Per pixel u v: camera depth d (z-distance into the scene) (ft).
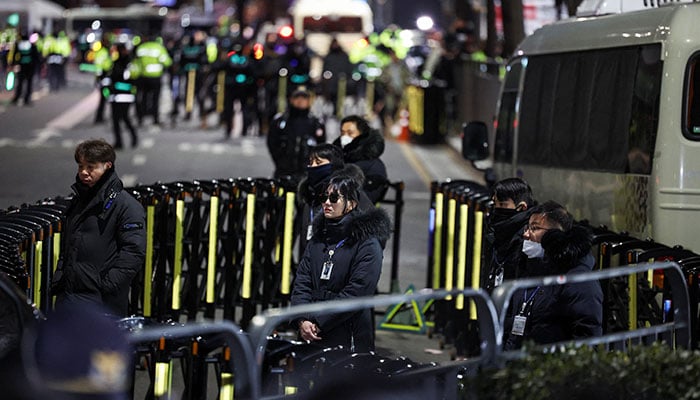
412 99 225.76
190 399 50.67
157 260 76.89
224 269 81.71
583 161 79.00
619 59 74.74
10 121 224.74
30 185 148.15
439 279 83.20
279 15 535.19
